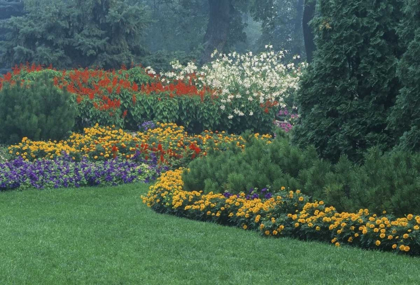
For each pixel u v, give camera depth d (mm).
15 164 14227
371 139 10578
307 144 11227
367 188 9094
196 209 10320
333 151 10945
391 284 6480
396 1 11102
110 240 8500
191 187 11430
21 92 17188
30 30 28031
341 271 6980
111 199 12250
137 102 20484
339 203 9070
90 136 17266
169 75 22828
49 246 7941
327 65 11109
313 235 8648
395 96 10906
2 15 39688
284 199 9195
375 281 6566
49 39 28000
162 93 21031
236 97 21297
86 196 12461
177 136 17781
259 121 21859
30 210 10922
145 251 7871
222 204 10078
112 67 28641
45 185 13312
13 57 29156
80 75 21750
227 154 12445
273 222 8906
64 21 28203
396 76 10586
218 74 22281
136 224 9688
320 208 8844
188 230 9211
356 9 11102
